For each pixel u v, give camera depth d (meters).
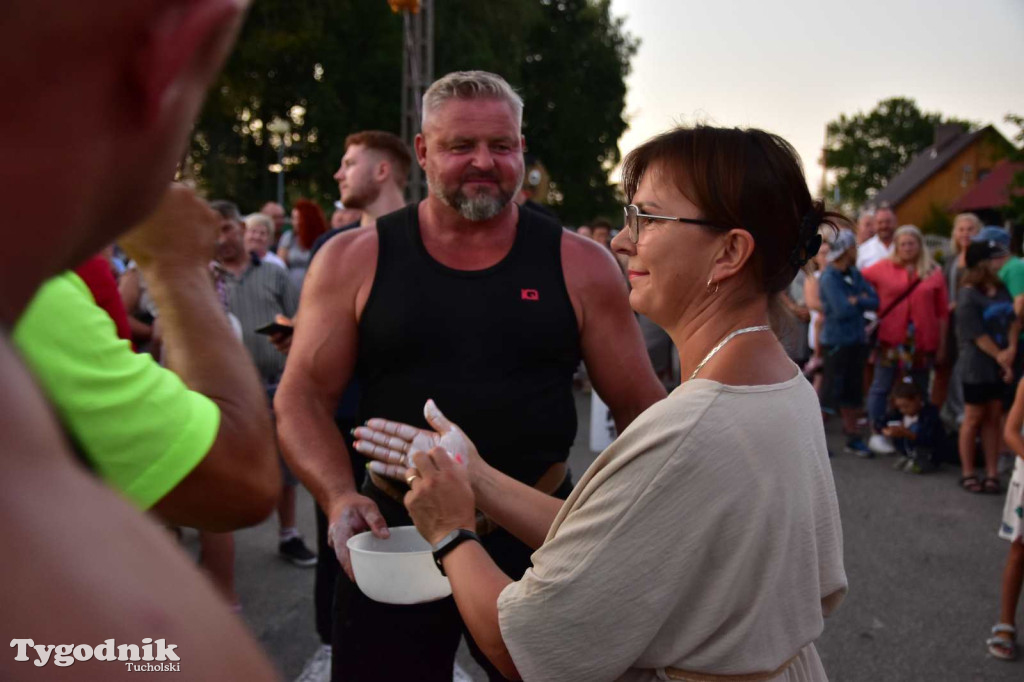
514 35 25.27
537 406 2.04
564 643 1.15
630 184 1.36
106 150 0.31
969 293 5.61
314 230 6.40
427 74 11.52
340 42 23.47
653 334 6.03
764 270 1.25
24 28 0.27
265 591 3.91
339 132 23.25
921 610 3.78
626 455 1.15
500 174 2.00
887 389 6.75
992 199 35.25
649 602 1.12
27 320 0.85
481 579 1.36
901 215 49.59
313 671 3.06
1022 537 3.31
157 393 0.93
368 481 2.14
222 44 0.33
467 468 1.60
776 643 1.16
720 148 1.24
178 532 3.85
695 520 1.11
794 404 1.21
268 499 1.04
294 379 2.07
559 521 1.26
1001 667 3.28
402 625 1.98
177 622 0.29
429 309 2.01
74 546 0.27
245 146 24.36
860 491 5.69
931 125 78.62
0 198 0.29
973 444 5.71
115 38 0.29
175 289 1.05
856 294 6.71
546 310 2.04
